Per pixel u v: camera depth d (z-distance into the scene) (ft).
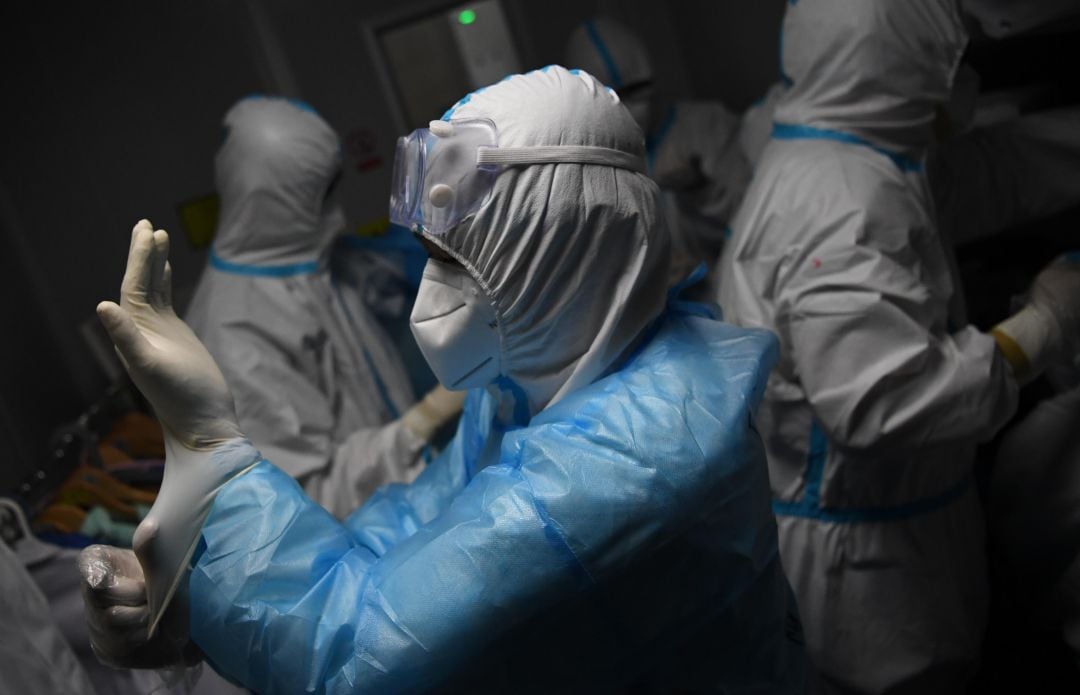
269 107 5.79
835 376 4.27
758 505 3.04
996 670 5.77
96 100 9.26
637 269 3.10
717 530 2.91
